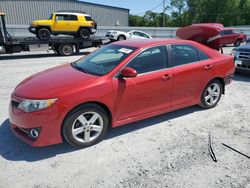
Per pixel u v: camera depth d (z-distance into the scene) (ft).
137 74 12.84
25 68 33.12
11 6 101.04
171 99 14.56
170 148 12.08
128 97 12.58
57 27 53.72
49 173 10.13
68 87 11.14
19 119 10.91
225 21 194.08
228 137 13.24
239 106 17.98
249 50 25.84
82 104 11.34
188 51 15.23
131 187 9.32
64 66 14.87
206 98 16.66
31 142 11.02
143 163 10.84
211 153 11.66
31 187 9.32
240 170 10.39
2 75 28.14
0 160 10.98
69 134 11.32
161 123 14.88
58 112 10.75
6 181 9.62
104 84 11.75
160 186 9.37
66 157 11.27
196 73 15.21
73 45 51.55
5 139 12.77
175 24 208.85
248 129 14.21
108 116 12.53
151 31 91.45
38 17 106.52
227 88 22.97
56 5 108.78
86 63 14.24
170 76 13.92
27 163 10.79
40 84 11.71
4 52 43.47
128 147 12.16
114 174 10.07
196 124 14.80
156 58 13.70
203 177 9.91
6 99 19.06
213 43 19.49
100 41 55.77
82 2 113.70
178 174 10.10
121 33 74.49
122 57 12.93
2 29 42.37
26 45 45.44
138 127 14.32
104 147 12.13
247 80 26.32
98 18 119.85
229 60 17.29
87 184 9.48
